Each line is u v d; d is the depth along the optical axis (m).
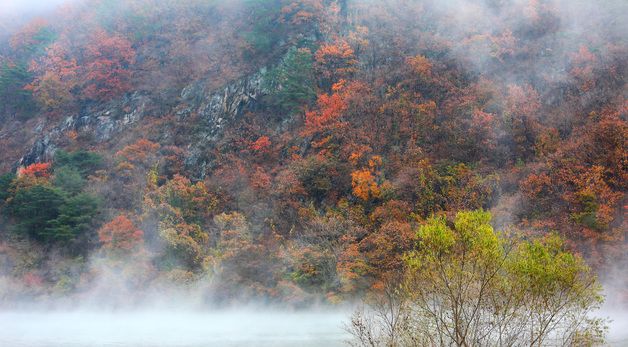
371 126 92.25
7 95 119.50
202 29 124.31
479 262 19.81
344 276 59.34
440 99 96.00
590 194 68.94
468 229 20.05
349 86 100.81
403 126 91.12
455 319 19.44
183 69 115.88
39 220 78.25
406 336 21.53
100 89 114.69
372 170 83.75
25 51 127.12
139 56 121.88
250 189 85.62
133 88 113.81
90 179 86.75
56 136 108.88
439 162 84.31
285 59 109.06
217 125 102.56
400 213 73.44
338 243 68.00
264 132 100.06
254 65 109.75
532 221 68.75
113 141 104.81
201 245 70.19
